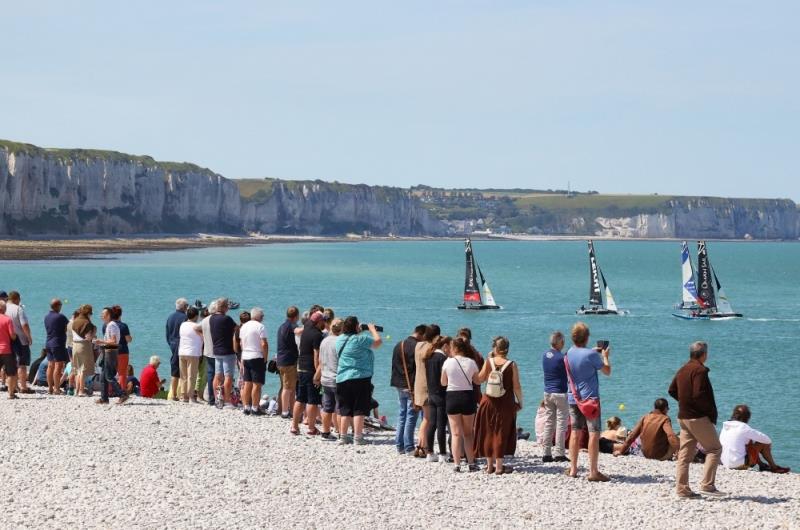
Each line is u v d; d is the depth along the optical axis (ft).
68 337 350.23
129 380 363.56
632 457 252.21
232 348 313.12
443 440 237.25
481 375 221.87
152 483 203.00
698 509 186.80
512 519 179.22
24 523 169.99
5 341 315.78
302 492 198.39
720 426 468.75
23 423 272.31
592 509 187.11
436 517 180.24
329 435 263.70
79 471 213.25
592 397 212.84
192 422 281.13
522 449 262.47
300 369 266.98
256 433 267.39
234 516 177.47
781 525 174.40
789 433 449.48
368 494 197.88
